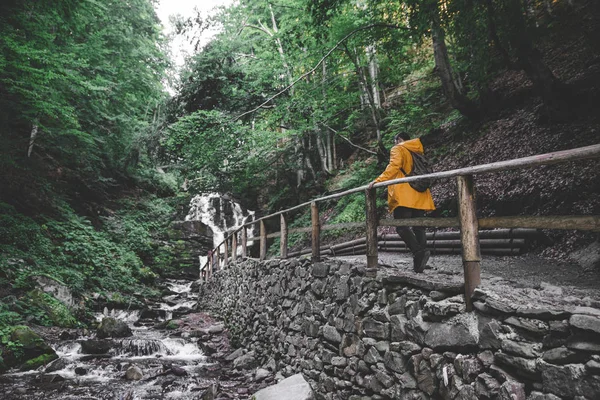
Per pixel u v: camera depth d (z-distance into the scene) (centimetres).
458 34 754
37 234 1188
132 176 2112
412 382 318
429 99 1319
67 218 1448
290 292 620
